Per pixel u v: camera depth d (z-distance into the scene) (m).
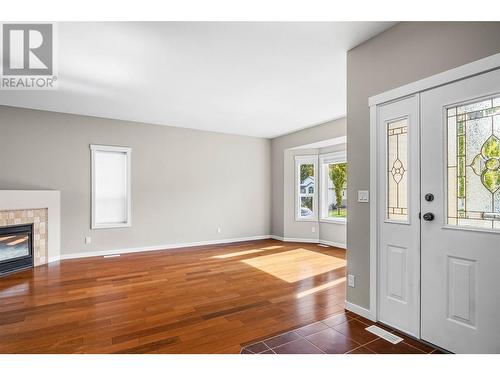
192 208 5.95
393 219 2.27
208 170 6.16
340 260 4.68
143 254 5.11
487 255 1.71
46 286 3.37
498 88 1.67
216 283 3.50
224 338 2.15
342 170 5.96
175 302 2.88
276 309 2.71
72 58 2.81
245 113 4.84
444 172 1.93
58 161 4.70
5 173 4.32
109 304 2.82
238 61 2.91
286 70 3.12
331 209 6.18
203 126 5.79
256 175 6.82
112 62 2.90
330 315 2.55
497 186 1.71
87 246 4.91
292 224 6.55
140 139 5.41
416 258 2.08
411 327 2.12
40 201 4.37
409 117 2.15
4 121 4.33
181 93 3.82
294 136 6.29
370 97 2.44
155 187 5.55
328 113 4.83
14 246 4.08
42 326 2.34
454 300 1.86
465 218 1.84
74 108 4.51
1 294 3.10
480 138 1.78
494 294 1.68
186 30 2.34
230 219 6.43
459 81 1.85
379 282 2.37
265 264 4.42
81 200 4.87
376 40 2.41
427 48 2.02
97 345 2.04
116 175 5.25
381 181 2.35
